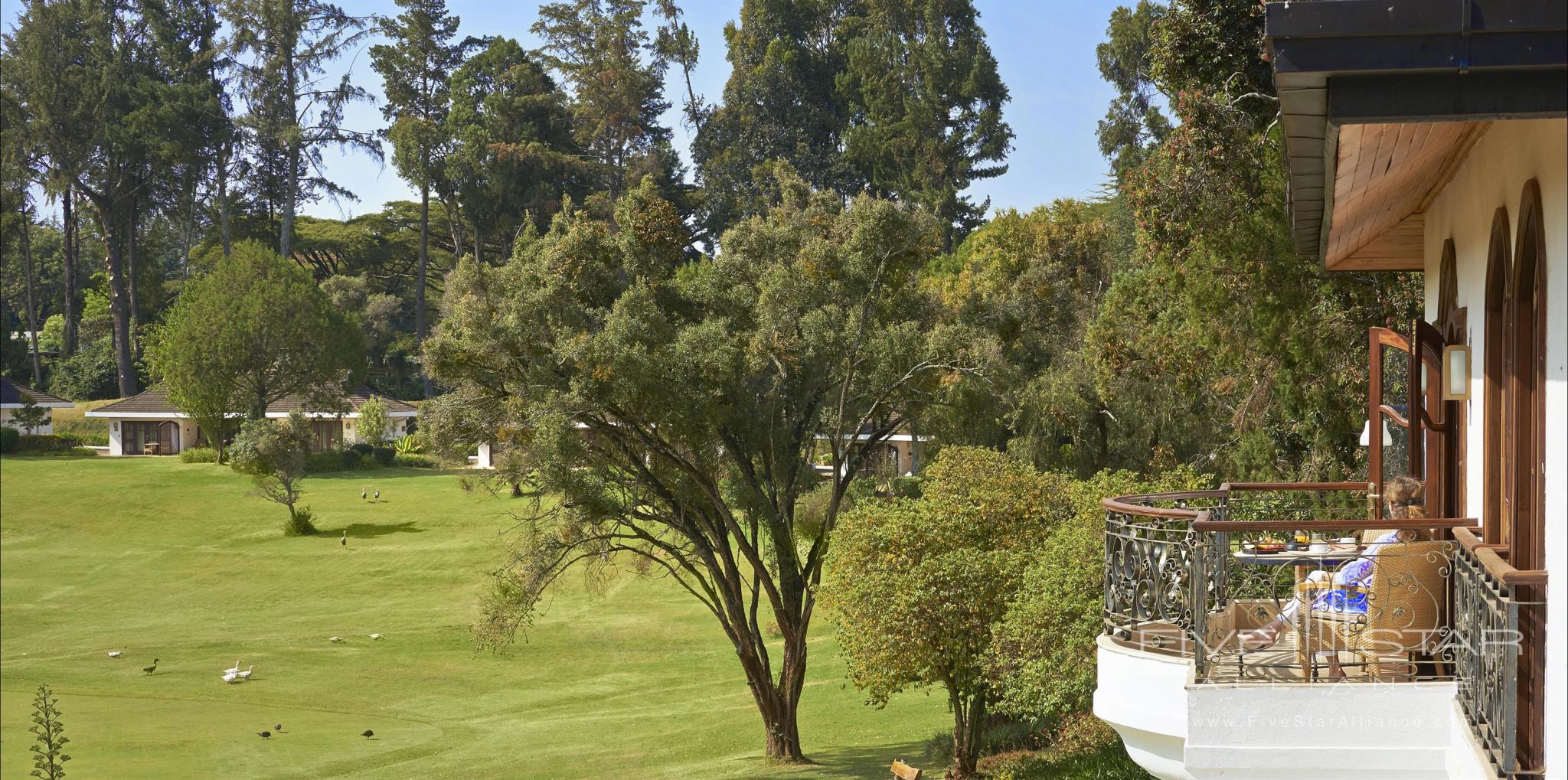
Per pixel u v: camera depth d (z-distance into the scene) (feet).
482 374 81.71
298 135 342.85
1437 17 12.76
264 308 264.11
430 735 94.79
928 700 102.06
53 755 59.21
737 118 292.40
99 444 296.71
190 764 83.66
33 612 149.18
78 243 379.55
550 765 83.92
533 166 306.35
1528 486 19.51
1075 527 52.60
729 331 85.51
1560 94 12.89
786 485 86.74
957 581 57.52
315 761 85.61
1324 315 62.08
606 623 136.15
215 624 141.90
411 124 323.98
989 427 104.01
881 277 89.61
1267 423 74.23
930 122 249.96
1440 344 27.73
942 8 253.85
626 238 86.12
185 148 328.70
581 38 316.81
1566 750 16.57
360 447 261.85
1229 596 28.07
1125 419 109.09
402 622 139.95
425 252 341.41
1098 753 50.70
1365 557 22.41
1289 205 25.55
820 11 297.94
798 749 83.20
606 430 81.97
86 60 336.90
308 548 182.50
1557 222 17.19
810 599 85.40
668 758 84.99
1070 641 48.06
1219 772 21.48
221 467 253.24
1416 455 28.19
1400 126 17.44
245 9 346.95
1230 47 51.72
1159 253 62.80
